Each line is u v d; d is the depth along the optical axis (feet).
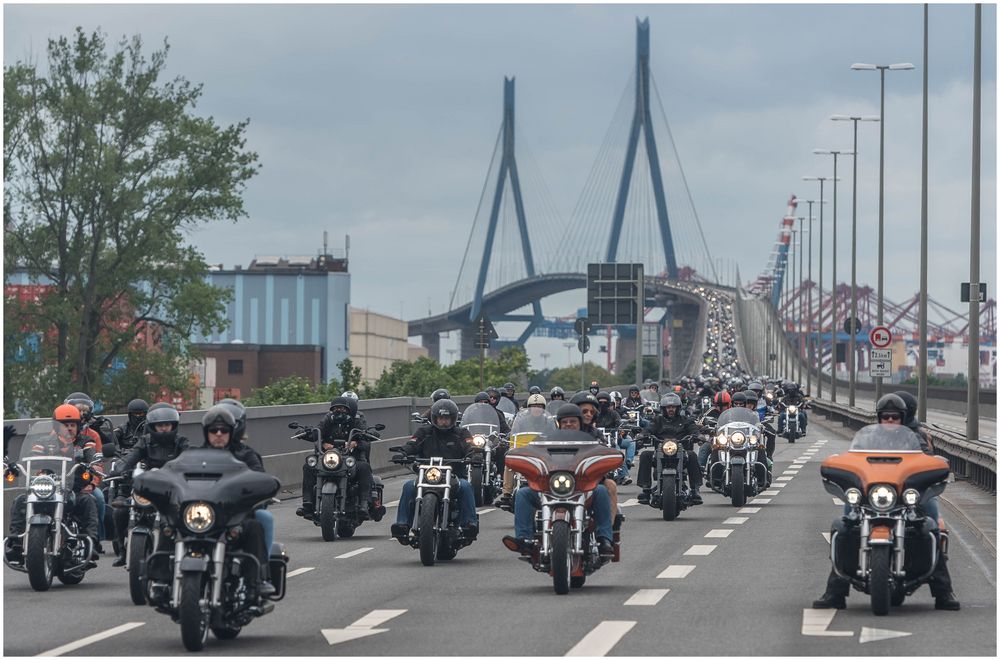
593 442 84.28
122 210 383.65
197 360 417.69
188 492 64.08
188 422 148.97
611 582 87.35
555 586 81.56
